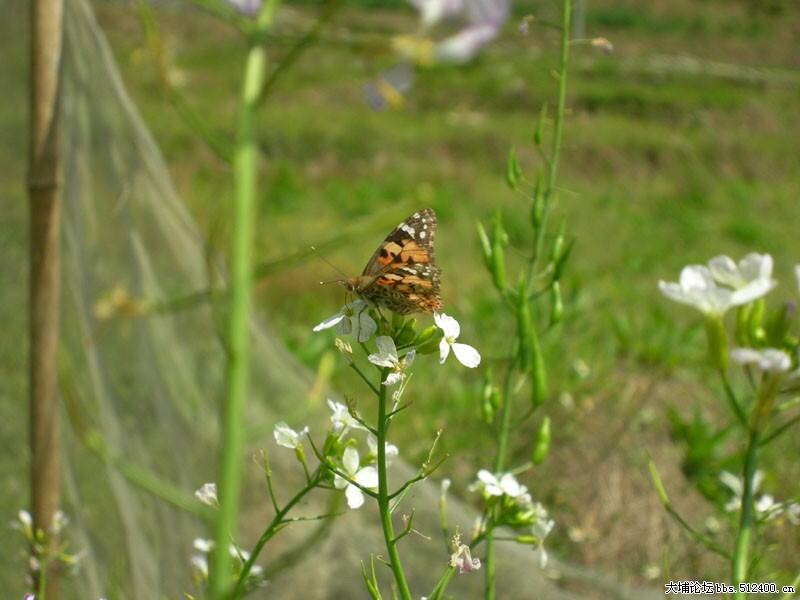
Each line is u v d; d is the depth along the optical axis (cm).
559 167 273
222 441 18
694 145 288
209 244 19
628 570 71
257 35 19
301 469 61
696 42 462
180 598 53
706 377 101
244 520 60
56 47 45
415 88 327
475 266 160
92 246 55
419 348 26
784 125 342
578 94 340
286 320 121
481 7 19
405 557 59
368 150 269
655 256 178
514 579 60
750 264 24
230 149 18
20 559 55
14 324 60
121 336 56
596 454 82
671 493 78
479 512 75
